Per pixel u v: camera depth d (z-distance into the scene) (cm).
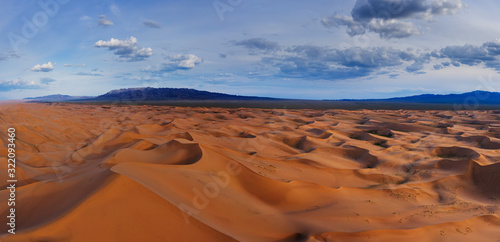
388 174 2678
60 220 979
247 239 1171
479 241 1414
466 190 2339
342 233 1342
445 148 3569
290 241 1297
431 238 1410
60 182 1408
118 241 972
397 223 1565
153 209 1118
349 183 2475
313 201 1853
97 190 1130
